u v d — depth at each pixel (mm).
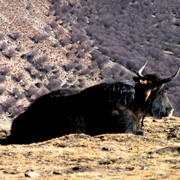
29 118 48469
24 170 34969
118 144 45531
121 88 49375
